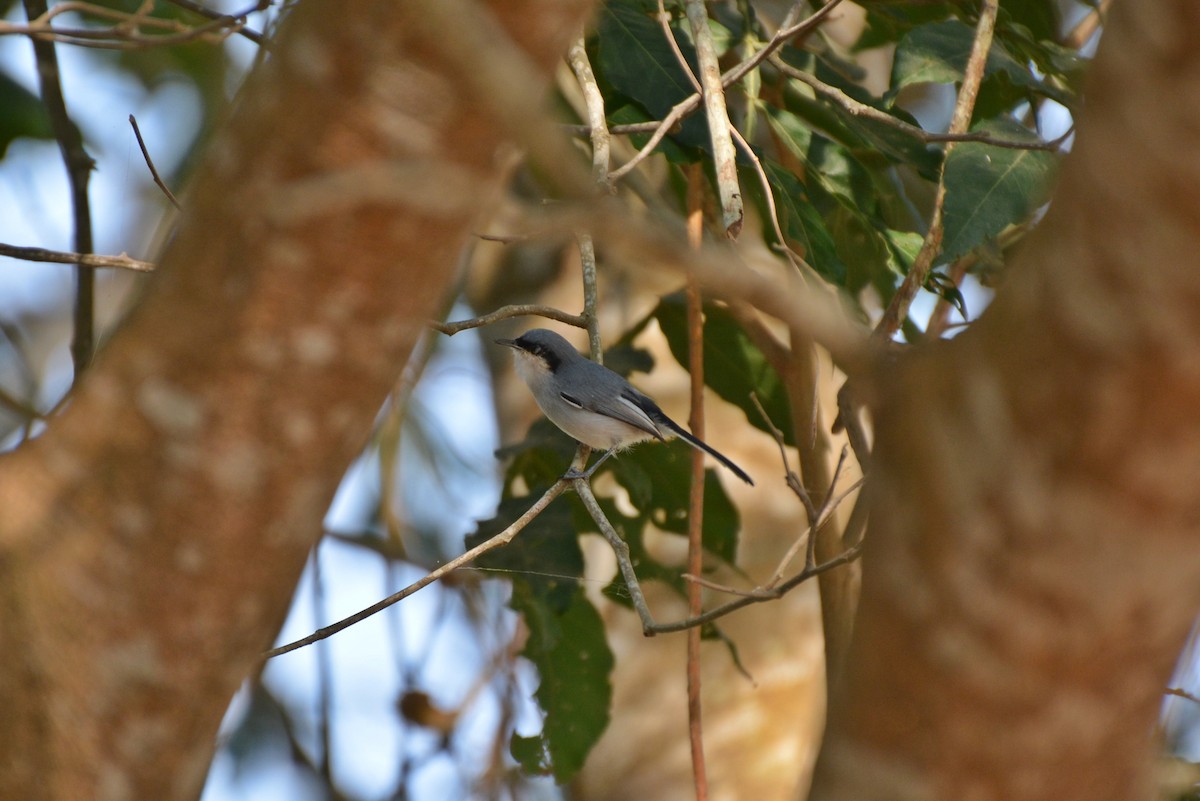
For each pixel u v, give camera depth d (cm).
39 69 1056
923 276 859
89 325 1074
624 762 1306
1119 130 320
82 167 1070
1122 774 396
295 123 396
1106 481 336
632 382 1459
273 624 520
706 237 1152
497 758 1312
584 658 1173
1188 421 323
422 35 381
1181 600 355
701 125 1023
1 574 443
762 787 1270
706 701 1305
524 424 1567
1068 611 354
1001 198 876
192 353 423
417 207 393
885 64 1596
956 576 362
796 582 686
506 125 338
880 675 391
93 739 458
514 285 1534
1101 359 327
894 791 395
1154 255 315
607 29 1052
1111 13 336
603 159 969
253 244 407
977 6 1117
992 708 375
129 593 445
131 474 436
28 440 468
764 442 1408
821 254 997
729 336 1171
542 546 1105
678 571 1206
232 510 437
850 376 444
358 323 418
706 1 1077
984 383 352
